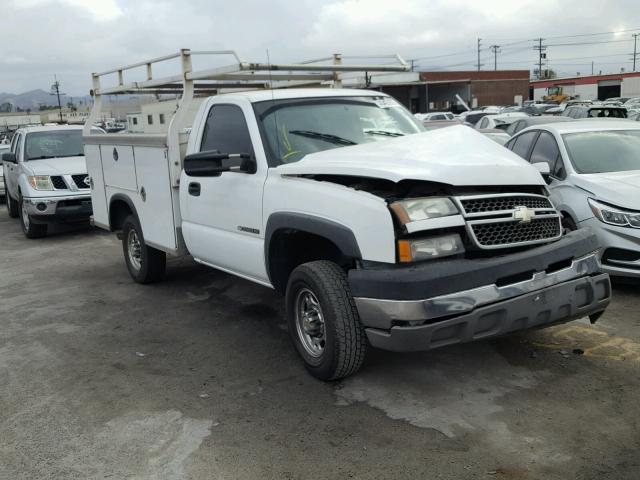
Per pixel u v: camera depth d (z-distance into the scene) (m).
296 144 5.05
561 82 69.06
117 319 6.30
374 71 6.31
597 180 6.46
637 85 61.53
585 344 4.92
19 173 12.03
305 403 4.20
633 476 3.21
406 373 4.57
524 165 4.27
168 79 6.29
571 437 3.59
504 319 3.82
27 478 3.49
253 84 7.43
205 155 4.89
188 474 3.44
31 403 4.43
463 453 3.49
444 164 4.00
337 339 4.13
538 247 4.07
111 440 3.85
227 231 5.41
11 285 8.02
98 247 10.50
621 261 6.02
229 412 4.13
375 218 3.84
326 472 3.39
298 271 4.41
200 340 5.57
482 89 65.88
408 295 3.66
